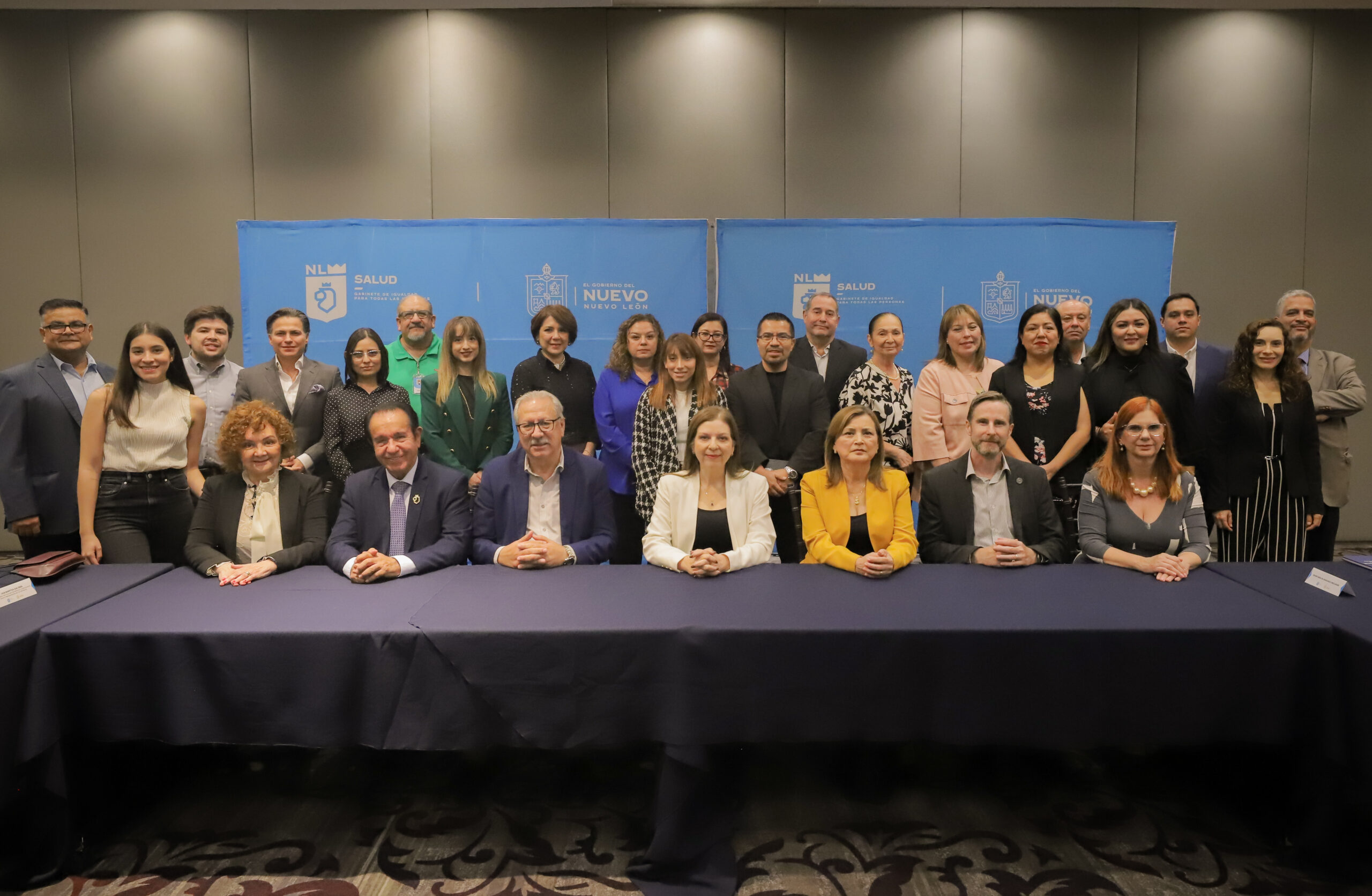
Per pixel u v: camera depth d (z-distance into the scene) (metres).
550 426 2.40
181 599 2.03
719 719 1.80
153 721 1.81
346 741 1.81
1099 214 4.80
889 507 2.48
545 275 4.40
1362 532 5.09
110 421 2.69
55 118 4.69
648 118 4.72
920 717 1.81
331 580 2.22
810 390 3.48
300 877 1.88
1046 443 3.33
